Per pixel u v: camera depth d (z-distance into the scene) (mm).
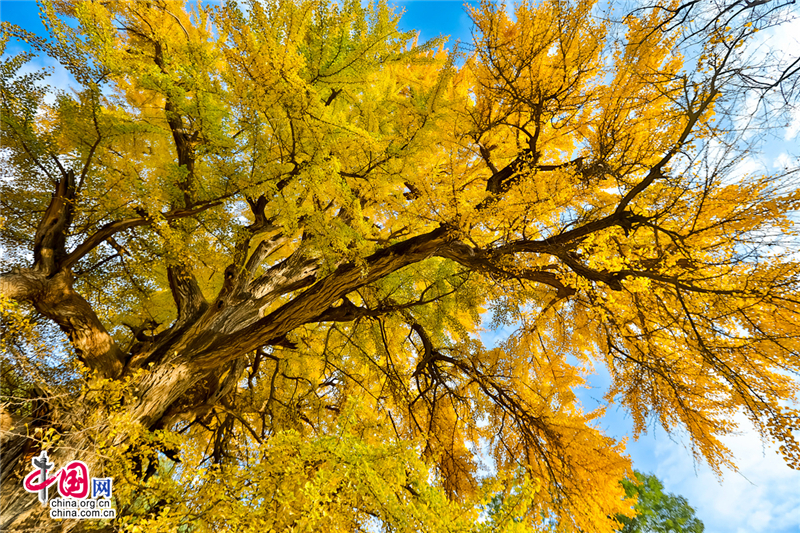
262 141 3414
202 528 2121
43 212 3967
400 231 4676
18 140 3336
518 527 2086
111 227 3521
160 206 3496
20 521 2373
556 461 5105
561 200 3791
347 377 6102
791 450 3133
